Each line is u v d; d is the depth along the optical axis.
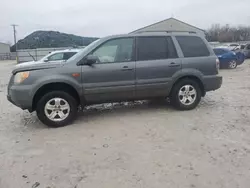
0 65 36.41
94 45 5.64
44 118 5.36
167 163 3.67
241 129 4.97
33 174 3.50
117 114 6.20
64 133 5.03
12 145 4.54
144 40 5.91
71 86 5.46
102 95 5.66
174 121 5.52
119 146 4.31
